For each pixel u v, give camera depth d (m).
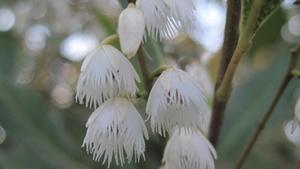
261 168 0.32
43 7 0.45
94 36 0.41
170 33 0.14
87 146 0.14
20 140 0.24
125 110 0.14
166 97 0.14
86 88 0.14
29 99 0.24
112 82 0.14
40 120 0.24
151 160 0.27
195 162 0.15
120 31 0.14
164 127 0.14
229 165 0.23
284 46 0.31
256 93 0.24
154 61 0.18
